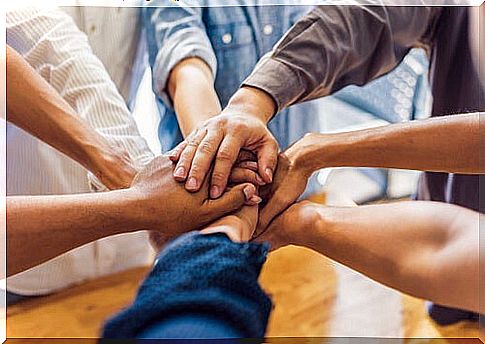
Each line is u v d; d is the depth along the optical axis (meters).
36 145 0.62
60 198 0.60
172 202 0.60
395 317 0.61
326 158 0.65
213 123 0.63
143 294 0.40
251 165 0.63
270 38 0.66
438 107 0.66
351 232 0.62
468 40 0.64
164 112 0.66
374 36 0.66
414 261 0.59
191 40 0.65
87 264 0.60
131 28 0.66
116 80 0.66
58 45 0.65
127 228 0.60
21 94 0.62
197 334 0.37
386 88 0.66
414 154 0.63
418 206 0.61
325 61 0.65
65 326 0.60
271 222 0.63
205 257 0.43
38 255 0.59
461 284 0.57
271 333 0.61
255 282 0.42
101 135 0.64
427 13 0.65
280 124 0.66
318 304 0.62
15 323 0.60
